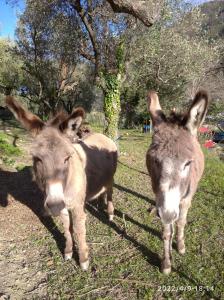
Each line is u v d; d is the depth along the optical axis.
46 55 6.47
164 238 1.45
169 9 4.48
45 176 1.21
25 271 1.51
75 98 8.53
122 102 7.94
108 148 1.97
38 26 5.77
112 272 1.51
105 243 1.75
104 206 2.20
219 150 5.53
